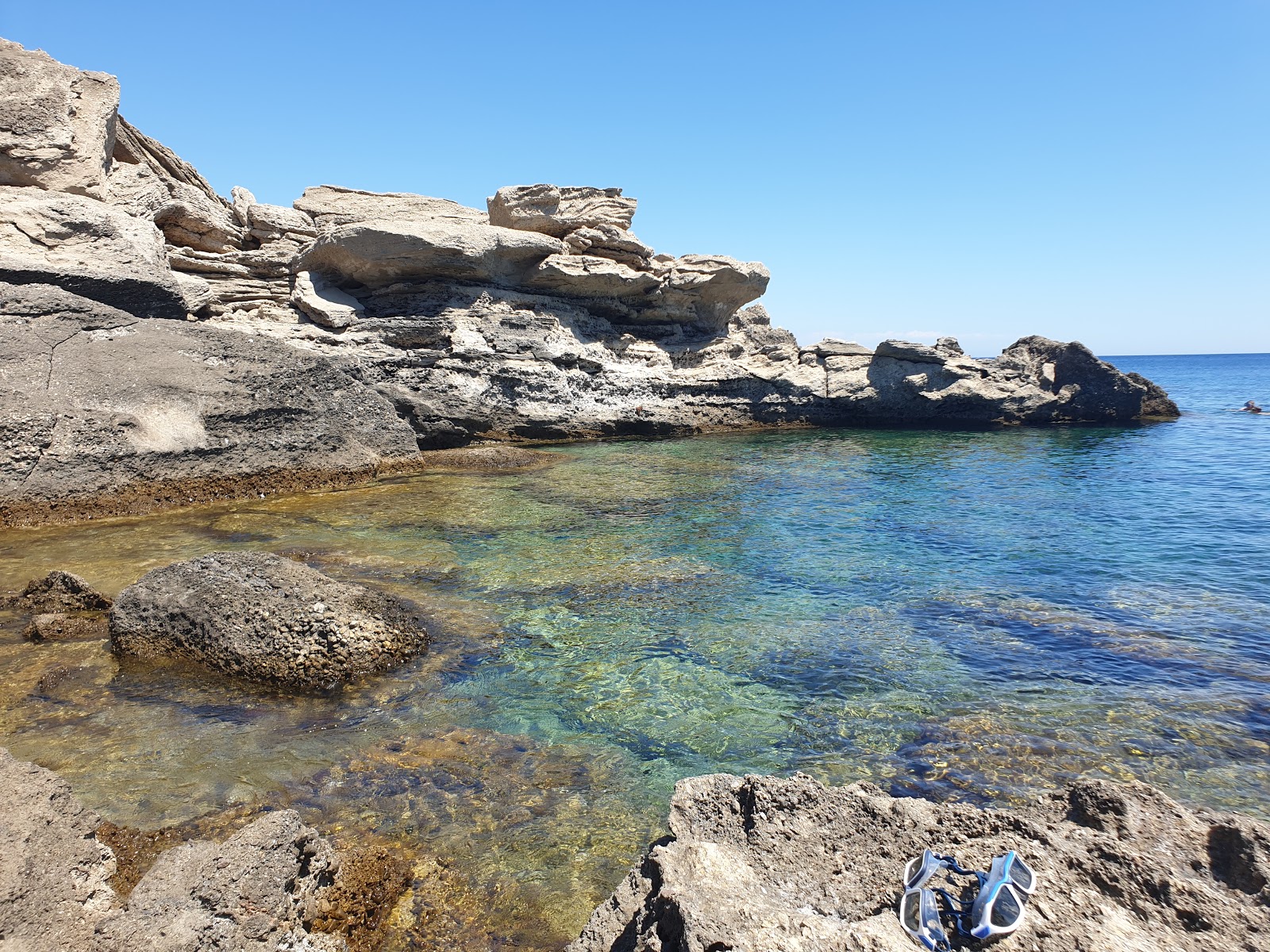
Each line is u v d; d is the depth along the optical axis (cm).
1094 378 4084
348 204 3183
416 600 1105
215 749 696
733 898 355
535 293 3241
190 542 1373
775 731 762
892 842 403
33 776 490
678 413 3400
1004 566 1364
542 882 536
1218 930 338
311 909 466
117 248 2120
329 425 2041
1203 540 1578
